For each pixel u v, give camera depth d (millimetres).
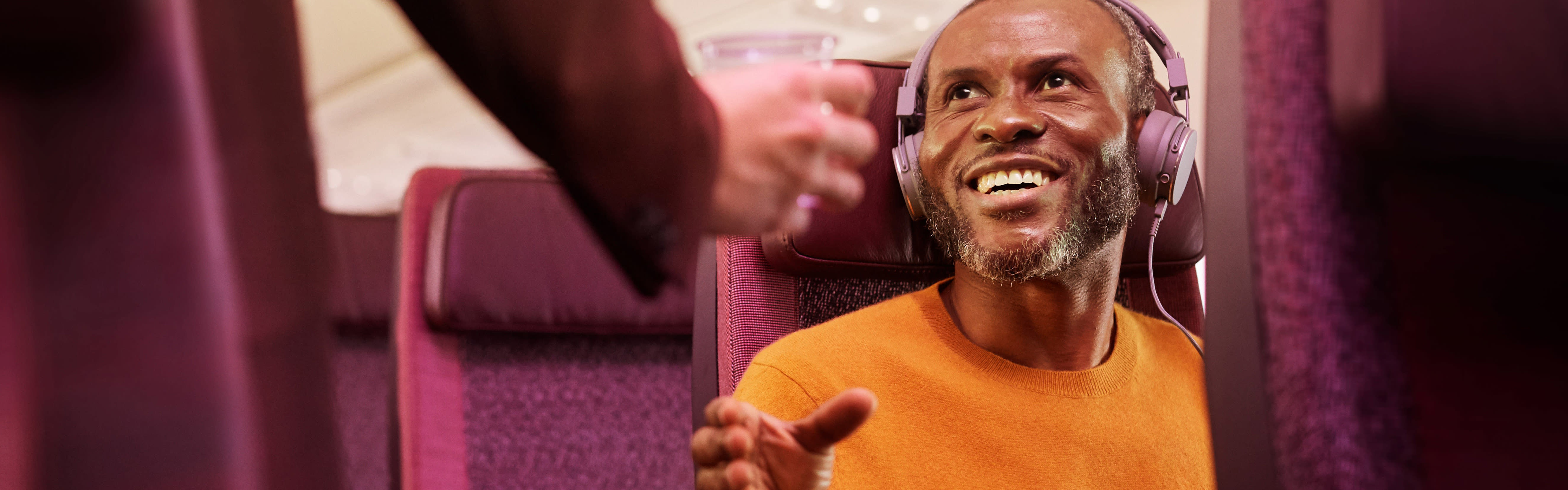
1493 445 427
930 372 883
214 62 215
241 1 227
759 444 577
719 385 997
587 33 385
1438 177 423
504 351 1460
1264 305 432
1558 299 447
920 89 935
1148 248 1042
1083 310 895
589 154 397
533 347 1474
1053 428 865
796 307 1005
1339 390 419
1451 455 421
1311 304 423
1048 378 884
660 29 417
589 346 1499
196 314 201
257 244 218
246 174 218
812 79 437
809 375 879
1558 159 408
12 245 193
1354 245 423
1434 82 360
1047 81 836
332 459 232
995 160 815
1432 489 418
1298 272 426
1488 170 409
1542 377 441
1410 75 358
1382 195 422
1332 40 395
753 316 983
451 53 377
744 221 440
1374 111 371
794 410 864
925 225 995
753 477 566
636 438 1483
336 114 7855
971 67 837
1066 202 821
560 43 380
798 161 438
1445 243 429
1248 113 444
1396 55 359
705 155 409
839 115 445
